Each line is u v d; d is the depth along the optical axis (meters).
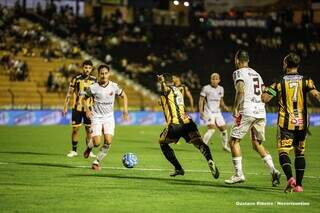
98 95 34.69
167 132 31.03
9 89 96.69
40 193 26.30
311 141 66.62
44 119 95.50
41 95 97.56
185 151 51.03
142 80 116.25
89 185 28.80
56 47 115.88
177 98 31.12
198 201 24.80
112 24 129.00
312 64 126.25
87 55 117.88
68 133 72.75
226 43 133.25
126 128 88.19
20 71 103.62
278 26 136.25
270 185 29.64
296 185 27.41
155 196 25.86
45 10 125.81
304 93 26.80
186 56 126.31
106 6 141.50
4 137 64.88
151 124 101.31
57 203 23.97
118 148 53.12
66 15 125.56
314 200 25.34
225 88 121.81
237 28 138.62
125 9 143.88
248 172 35.56
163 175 33.09
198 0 146.62
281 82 26.91
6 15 114.50
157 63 122.94
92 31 124.75
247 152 50.66
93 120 35.16
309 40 133.75
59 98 103.88
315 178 33.12
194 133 30.75
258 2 145.75
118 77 116.19
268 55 130.25
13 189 27.38
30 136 66.88
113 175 32.75
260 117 28.97
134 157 34.31
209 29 137.50
